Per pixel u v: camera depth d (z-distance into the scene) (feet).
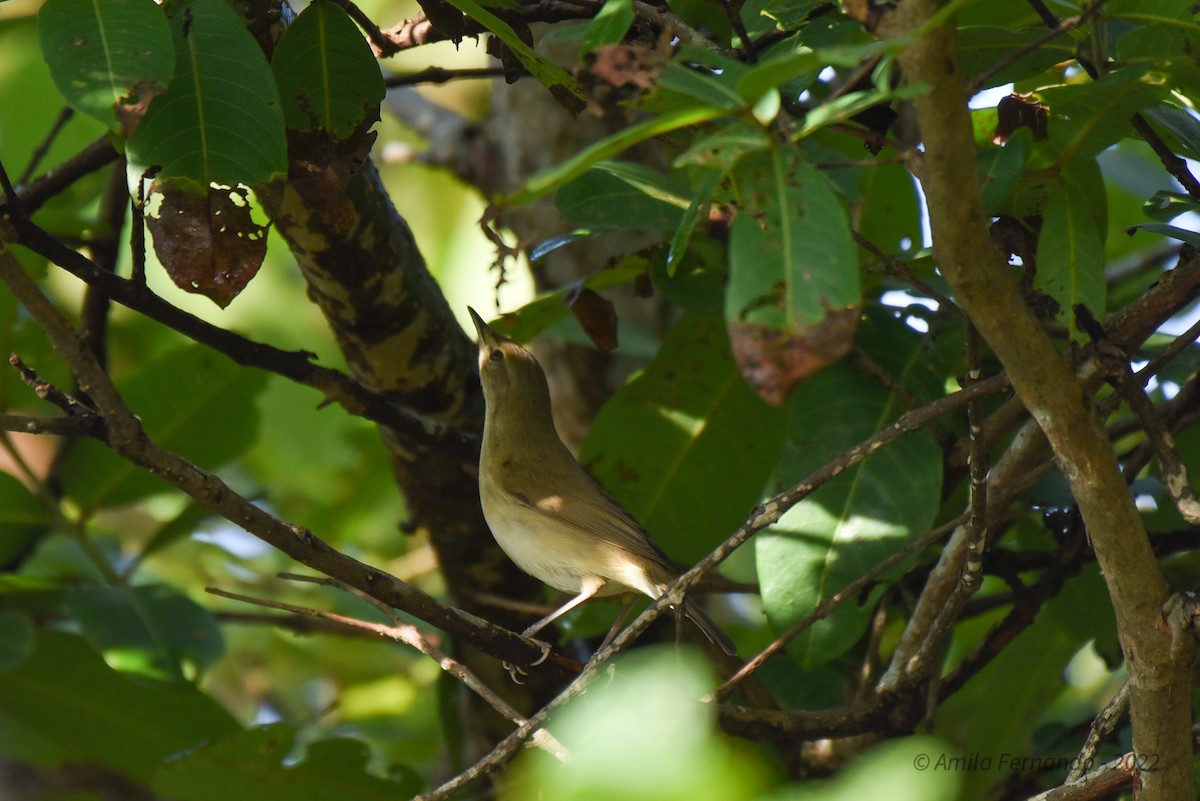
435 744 43.24
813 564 28.02
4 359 36.24
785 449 33.83
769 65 12.96
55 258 24.39
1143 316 22.93
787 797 10.57
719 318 32.81
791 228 13.67
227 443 38.04
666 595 21.52
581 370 44.21
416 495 35.32
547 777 11.57
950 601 25.31
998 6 28.73
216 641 34.17
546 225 43.34
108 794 40.98
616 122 42.70
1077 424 17.03
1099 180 27.04
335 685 49.44
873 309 31.27
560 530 32.68
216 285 21.79
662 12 23.04
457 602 37.60
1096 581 32.68
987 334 16.46
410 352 31.58
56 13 17.76
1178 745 19.77
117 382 36.63
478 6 20.95
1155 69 22.59
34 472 39.73
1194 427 31.37
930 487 28.17
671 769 10.57
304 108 22.91
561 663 25.99
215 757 29.40
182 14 20.04
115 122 17.11
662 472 34.12
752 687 32.35
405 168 52.19
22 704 34.68
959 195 15.16
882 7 14.94
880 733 27.12
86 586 35.32
